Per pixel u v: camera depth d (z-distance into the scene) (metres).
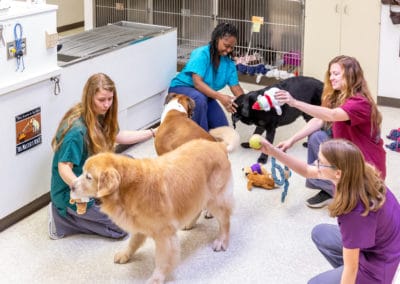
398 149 4.49
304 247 3.22
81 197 2.61
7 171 3.32
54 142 3.11
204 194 2.93
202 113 4.30
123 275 2.96
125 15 6.93
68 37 4.56
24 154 3.42
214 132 3.28
